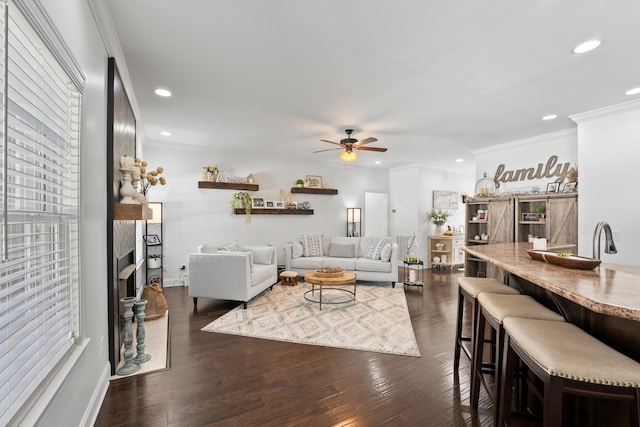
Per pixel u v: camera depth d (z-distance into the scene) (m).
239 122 4.09
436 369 2.47
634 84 2.90
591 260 1.70
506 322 1.53
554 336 1.28
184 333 3.19
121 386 2.20
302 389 2.18
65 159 1.50
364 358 2.65
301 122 4.09
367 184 7.61
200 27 2.06
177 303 4.27
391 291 4.95
